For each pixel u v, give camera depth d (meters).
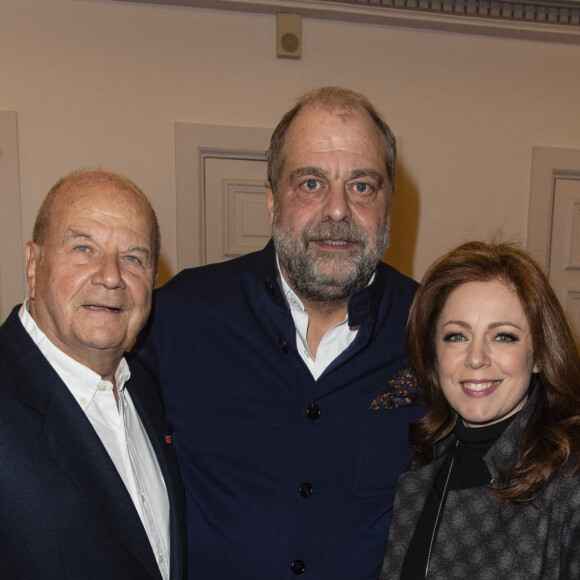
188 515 1.26
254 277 1.37
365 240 1.19
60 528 0.88
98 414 1.03
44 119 2.42
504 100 2.79
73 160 2.46
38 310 1.00
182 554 1.12
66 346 1.00
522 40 2.76
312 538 1.18
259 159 2.62
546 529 0.97
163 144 2.52
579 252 2.94
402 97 2.69
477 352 1.04
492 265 1.08
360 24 2.61
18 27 2.37
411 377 1.31
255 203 2.66
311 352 1.34
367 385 1.28
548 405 1.07
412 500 1.18
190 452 1.28
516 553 0.98
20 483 0.86
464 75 2.73
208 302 1.36
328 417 1.24
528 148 2.84
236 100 2.55
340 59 2.61
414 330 1.22
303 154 1.18
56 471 0.90
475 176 2.80
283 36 2.51
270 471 1.22
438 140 2.75
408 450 1.26
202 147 2.54
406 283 1.49
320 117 1.19
